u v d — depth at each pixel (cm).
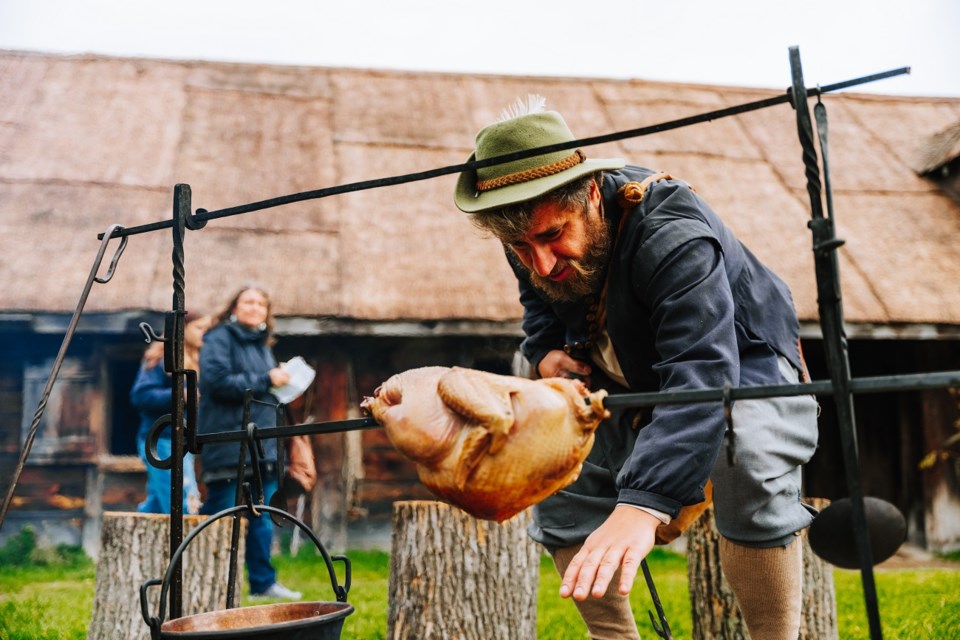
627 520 219
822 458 1206
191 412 256
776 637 272
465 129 1270
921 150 1298
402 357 1041
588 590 204
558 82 1407
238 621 239
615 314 267
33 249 992
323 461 1014
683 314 239
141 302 945
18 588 743
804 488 1204
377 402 216
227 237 1034
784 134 1324
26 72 1280
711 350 233
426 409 207
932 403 1119
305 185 1133
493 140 254
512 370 1043
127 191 1085
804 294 1033
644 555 214
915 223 1177
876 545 185
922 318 1027
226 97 1288
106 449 1019
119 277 968
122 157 1145
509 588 404
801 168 1251
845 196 1213
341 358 1028
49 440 1002
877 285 1070
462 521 405
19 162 1112
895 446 1166
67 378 1009
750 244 1103
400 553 408
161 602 216
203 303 948
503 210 250
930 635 498
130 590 425
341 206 1102
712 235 249
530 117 253
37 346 1012
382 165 1181
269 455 601
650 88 1414
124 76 1301
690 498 225
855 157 1298
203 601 425
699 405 228
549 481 205
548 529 309
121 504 1010
